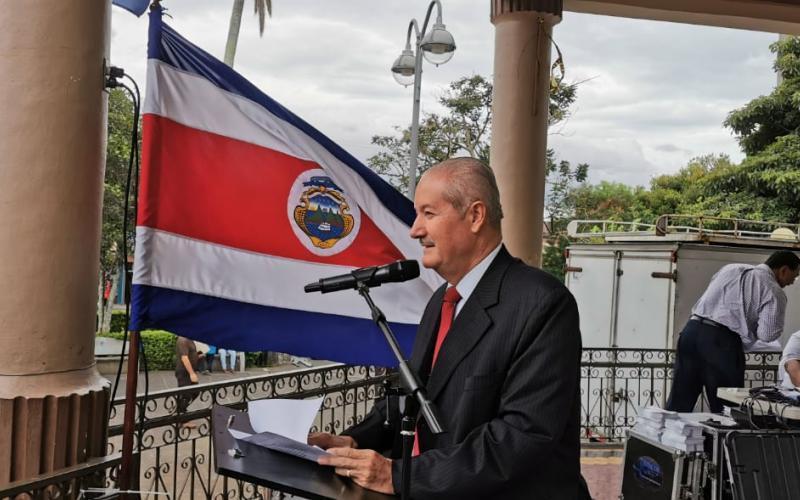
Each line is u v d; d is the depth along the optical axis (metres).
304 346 3.30
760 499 3.90
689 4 7.69
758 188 19.23
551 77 6.74
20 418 2.60
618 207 29.09
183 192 3.04
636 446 4.79
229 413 2.26
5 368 2.63
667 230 8.58
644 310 8.19
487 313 2.12
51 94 2.65
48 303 2.67
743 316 6.16
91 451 2.79
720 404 6.22
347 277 2.23
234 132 3.18
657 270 8.08
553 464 2.07
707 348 6.26
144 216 2.93
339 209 3.41
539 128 6.69
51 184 2.66
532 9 6.55
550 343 2.02
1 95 2.63
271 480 1.80
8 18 2.62
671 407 6.48
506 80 6.70
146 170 2.94
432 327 2.41
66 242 2.70
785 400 4.50
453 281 2.25
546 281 2.12
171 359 16.98
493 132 6.84
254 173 3.21
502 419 2.00
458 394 2.09
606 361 8.45
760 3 7.80
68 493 2.62
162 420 3.52
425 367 2.35
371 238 3.48
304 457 1.97
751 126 20.05
